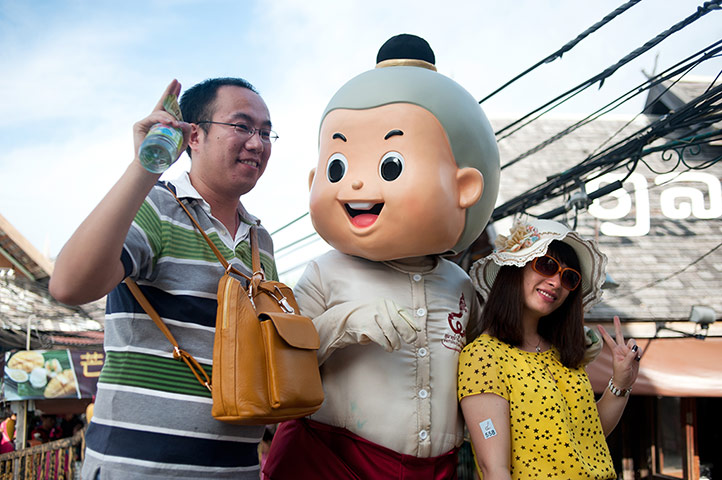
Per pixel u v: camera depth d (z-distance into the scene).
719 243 9.19
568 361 2.75
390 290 2.62
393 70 2.60
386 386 2.50
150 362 2.12
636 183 9.48
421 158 2.40
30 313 11.20
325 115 2.66
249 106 2.43
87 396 10.09
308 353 2.24
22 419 10.48
